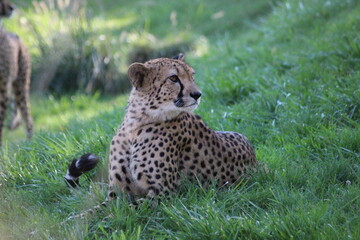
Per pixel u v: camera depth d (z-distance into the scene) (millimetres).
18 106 16688
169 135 8375
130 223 7852
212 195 8461
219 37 23688
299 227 7277
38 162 10625
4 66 15352
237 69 14953
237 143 9258
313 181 8820
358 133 9922
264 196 8367
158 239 7445
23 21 23750
